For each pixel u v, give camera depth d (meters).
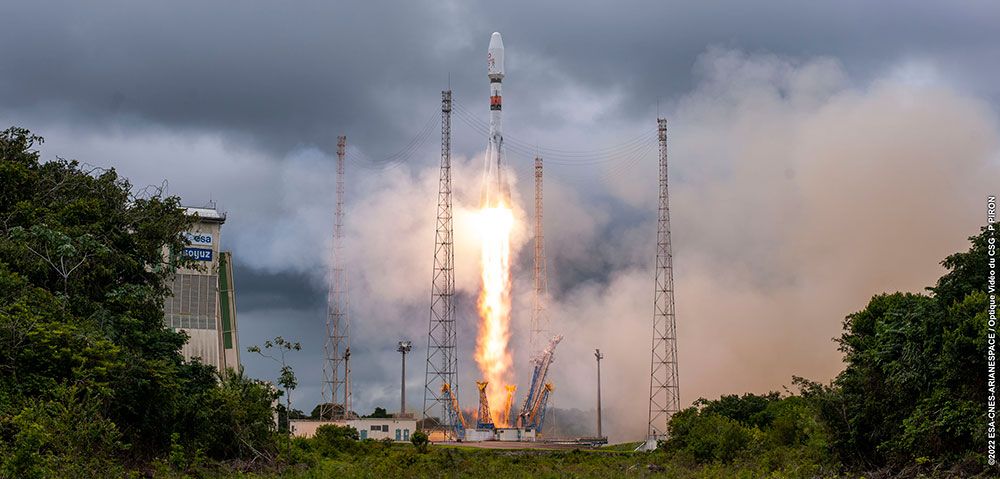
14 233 61.09
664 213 150.25
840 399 71.19
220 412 66.81
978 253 65.81
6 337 53.12
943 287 66.12
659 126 151.88
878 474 65.56
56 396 51.25
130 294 63.59
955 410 59.34
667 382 147.12
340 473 68.00
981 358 58.75
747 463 80.19
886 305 76.50
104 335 58.81
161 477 55.12
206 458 62.84
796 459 74.88
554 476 76.88
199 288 119.12
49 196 68.81
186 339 69.50
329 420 154.38
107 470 50.09
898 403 67.00
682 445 98.56
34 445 44.66
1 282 56.69
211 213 122.81
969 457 58.12
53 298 58.25
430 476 75.56
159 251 71.69
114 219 68.81
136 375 59.59
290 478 62.59
